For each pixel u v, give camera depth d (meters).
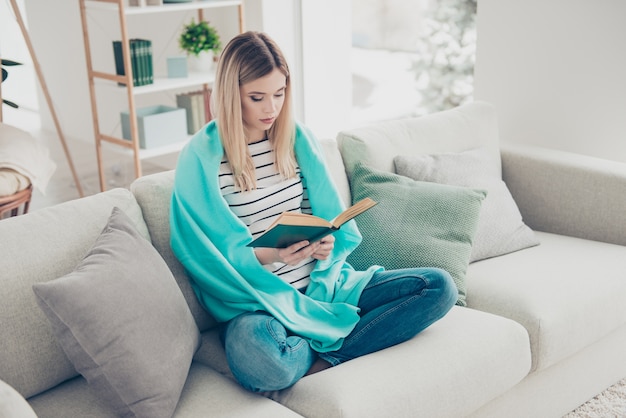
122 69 3.79
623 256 2.32
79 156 4.98
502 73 3.23
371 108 5.60
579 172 2.52
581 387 2.21
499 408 1.96
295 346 1.72
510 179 2.71
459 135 2.63
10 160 3.29
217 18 4.48
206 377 1.72
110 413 1.58
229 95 1.83
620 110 2.89
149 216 1.90
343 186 2.31
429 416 1.69
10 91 6.13
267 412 1.58
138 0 3.74
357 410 1.58
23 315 1.61
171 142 3.97
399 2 6.57
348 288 1.93
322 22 4.45
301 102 4.52
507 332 1.90
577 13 2.92
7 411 1.21
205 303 1.89
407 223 2.20
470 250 2.19
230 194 1.89
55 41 5.19
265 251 1.88
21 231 1.68
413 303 1.81
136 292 1.57
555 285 2.12
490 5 3.19
